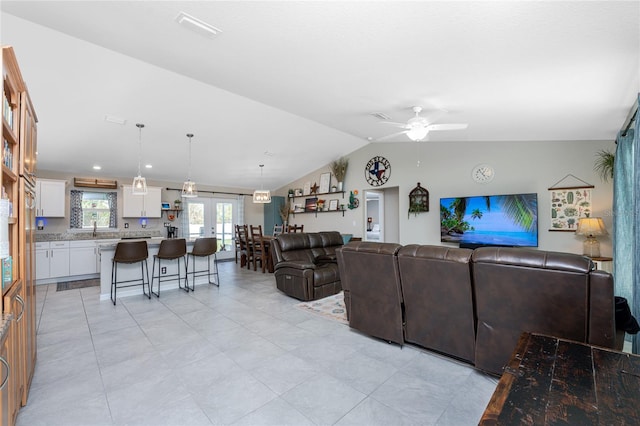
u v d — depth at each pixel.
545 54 2.08
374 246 2.73
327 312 3.82
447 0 1.65
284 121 5.42
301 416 1.81
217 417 1.81
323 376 2.26
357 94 3.46
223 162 6.99
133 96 4.07
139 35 2.60
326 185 7.94
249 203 9.38
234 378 2.24
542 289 1.87
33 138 2.31
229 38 2.41
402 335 2.66
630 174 3.19
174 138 5.47
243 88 3.76
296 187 8.91
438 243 5.83
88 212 6.54
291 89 3.57
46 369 2.38
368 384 2.15
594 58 2.05
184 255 4.93
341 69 2.80
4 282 1.58
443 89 2.99
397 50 2.32
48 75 3.43
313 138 6.37
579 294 1.75
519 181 4.92
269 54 2.64
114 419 1.79
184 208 7.89
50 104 3.97
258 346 2.80
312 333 3.11
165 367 2.41
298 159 7.45
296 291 4.44
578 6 1.55
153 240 5.40
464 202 5.36
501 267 1.98
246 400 1.97
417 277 2.47
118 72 3.53
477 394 2.02
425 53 2.30
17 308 1.72
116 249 4.30
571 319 1.81
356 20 1.98
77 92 3.81
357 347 2.76
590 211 4.28
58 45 2.98
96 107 4.20
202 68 3.23
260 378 2.24
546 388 1.09
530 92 2.77
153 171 6.93
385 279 2.68
